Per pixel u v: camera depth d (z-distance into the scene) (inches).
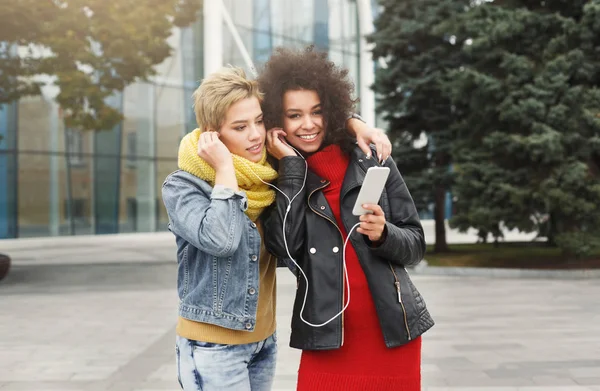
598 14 462.9
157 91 1018.7
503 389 184.7
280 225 86.4
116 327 287.6
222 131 85.0
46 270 529.3
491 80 484.4
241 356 87.0
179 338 88.5
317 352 87.9
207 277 84.6
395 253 85.0
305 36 1071.6
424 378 197.6
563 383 189.9
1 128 876.6
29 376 205.3
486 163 498.9
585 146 471.5
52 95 919.0
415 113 602.9
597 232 476.7
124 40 492.1
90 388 191.3
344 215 87.7
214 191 80.5
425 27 573.6
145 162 1021.8
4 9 444.5
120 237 971.3
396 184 92.4
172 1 522.6
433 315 309.6
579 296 367.9
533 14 484.7
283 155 88.1
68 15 476.1
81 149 957.8
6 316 319.0
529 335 260.8
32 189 911.0
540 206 483.5
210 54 760.3
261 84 90.0
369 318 87.1
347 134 92.1
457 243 750.5
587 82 493.7
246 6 989.8
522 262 521.3
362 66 957.2
